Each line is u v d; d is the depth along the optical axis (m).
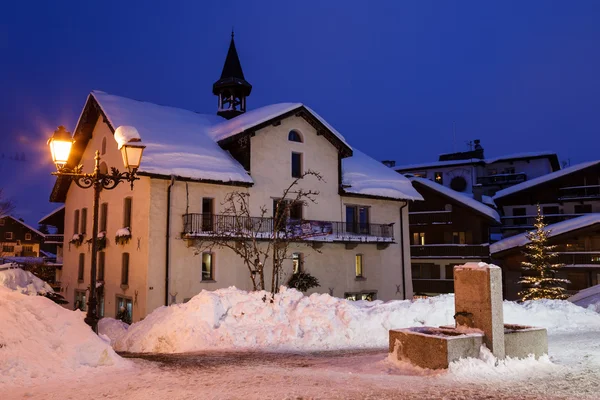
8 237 63.34
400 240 33.59
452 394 6.73
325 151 30.16
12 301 9.67
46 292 17.19
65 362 8.68
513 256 35.47
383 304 14.45
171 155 24.41
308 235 27.19
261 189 26.97
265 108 29.00
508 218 41.28
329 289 29.27
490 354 8.25
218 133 28.58
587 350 10.15
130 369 9.02
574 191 39.66
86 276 30.11
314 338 12.75
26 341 8.78
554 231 34.12
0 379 7.81
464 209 39.81
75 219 32.78
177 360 10.36
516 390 6.96
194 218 24.17
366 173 33.56
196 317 13.70
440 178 51.91
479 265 8.64
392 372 8.32
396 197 32.69
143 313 22.88
